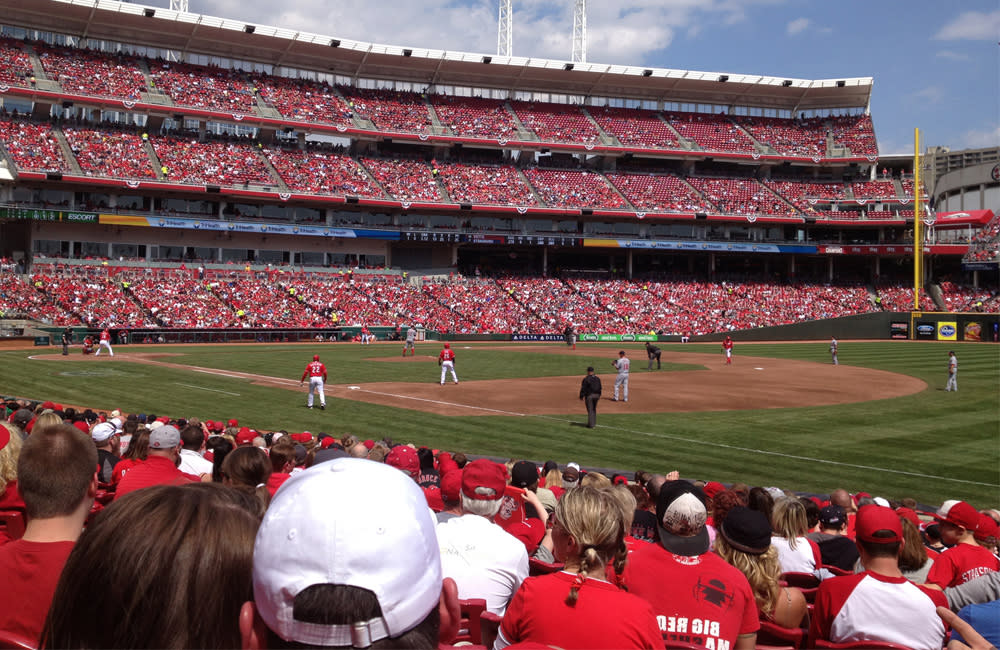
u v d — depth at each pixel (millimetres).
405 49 72562
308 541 1693
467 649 3486
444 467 8516
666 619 3818
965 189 84688
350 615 1654
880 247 74188
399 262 73000
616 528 3189
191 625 1896
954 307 73062
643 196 75000
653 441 19078
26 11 62031
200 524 1976
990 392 29750
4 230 58281
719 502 6223
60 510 2855
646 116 82625
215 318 56094
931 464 16719
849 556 6633
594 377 21016
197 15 65125
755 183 79750
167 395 25078
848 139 82500
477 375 33719
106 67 64438
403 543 1756
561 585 3152
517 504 6188
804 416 23391
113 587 1871
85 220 56312
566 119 79625
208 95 66750
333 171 68125
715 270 80938
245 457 5203
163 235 62406
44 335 47375
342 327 59312
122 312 53062
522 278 72750
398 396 26234
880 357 47750
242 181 63000
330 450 5777
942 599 4566
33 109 63938
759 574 4469
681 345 62156
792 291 75312
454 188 70812
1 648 2678
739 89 82812
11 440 4641
